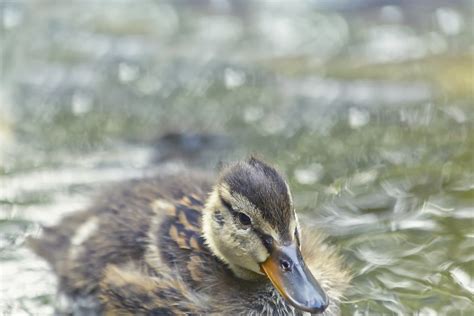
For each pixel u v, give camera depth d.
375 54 18.05
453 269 10.27
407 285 10.02
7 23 18.88
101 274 10.15
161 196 10.66
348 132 14.54
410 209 11.75
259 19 19.94
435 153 13.58
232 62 17.83
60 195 12.47
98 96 16.39
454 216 11.48
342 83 16.61
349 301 9.80
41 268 10.80
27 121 15.27
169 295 9.57
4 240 11.34
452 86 16.23
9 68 17.28
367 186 12.51
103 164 13.51
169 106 15.92
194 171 11.91
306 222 11.38
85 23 19.70
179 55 18.30
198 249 9.70
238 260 9.27
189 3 20.83
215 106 15.83
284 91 16.42
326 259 9.95
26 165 13.52
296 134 14.54
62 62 17.78
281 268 8.80
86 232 10.76
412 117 14.98
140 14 20.34
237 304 9.50
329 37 18.83
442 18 19.53
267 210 8.91
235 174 9.30
